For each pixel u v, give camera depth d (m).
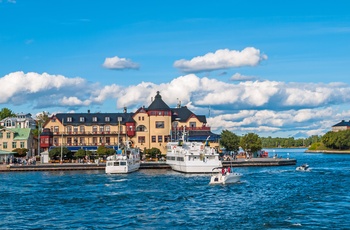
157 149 182.50
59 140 198.50
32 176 140.38
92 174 145.38
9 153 178.12
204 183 115.56
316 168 170.38
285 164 182.88
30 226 66.50
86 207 81.00
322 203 82.19
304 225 64.69
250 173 145.25
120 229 64.25
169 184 113.81
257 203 83.06
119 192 99.12
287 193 95.62
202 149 143.12
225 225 65.44
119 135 197.12
